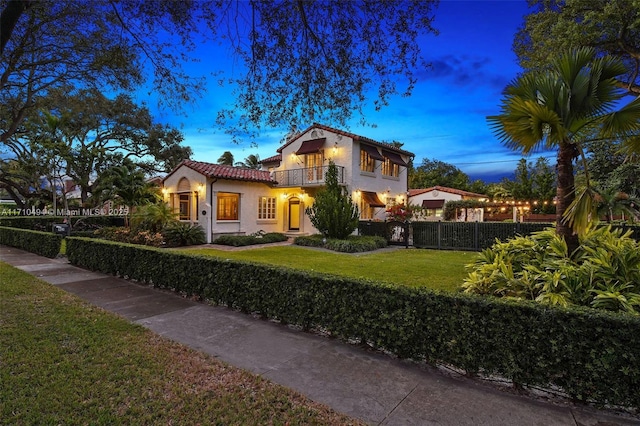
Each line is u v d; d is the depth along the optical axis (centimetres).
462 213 3048
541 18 1512
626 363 307
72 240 1128
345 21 490
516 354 354
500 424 294
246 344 473
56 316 563
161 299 707
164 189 2095
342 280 487
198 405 317
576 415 309
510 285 537
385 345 436
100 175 2609
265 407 315
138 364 397
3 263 1109
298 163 2216
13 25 372
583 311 331
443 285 825
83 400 322
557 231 623
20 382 350
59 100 927
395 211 1916
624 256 509
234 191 1961
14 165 2694
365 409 315
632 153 605
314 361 420
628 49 1374
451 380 374
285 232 2225
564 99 565
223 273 653
